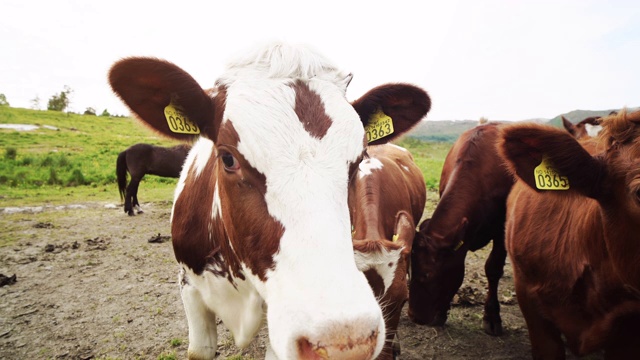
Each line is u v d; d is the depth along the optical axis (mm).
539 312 3102
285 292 1641
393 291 3039
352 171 1969
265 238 1778
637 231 2104
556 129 2234
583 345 2775
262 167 1799
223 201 2154
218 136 1996
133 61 2057
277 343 1612
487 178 4738
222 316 2941
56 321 4852
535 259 3021
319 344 1473
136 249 7602
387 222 4148
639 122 2186
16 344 4371
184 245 2914
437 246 4230
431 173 18016
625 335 2557
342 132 1915
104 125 56000
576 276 2670
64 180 16391
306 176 1752
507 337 4531
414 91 2666
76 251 7410
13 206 11445
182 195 3094
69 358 4129
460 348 4336
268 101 1923
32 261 6852
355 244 3062
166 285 5914
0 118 48000
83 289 5758
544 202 3080
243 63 2143
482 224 4738
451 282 4438
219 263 2688
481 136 4984
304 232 1672
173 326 4758
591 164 2227
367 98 2596
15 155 22812
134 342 4422
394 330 3146
